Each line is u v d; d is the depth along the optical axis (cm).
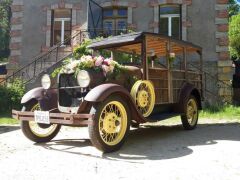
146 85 609
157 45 720
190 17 1460
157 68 662
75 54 891
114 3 1520
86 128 804
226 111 1168
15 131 776
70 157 496
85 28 1441
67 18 1573
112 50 735
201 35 1443
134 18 1512
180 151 527
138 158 484
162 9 1513
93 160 475
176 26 1495
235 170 418
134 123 686
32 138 607
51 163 461
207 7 1451
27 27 1573
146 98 606
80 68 554
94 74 551
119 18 1555
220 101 1374
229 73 1403
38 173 413
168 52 698
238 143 590
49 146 585
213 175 398
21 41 1567
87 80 534
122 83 596
